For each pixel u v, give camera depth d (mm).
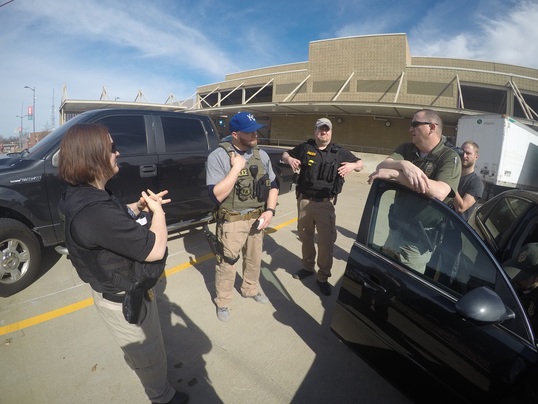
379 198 1933
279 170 5441
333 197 2918
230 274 2426
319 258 2965
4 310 2572
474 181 3025
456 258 1495
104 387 1853
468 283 1416
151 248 1203
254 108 20469
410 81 18234
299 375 1996
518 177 10367
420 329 1499
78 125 1170
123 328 1342
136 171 3342
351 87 19688
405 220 1763
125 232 1131
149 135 3529
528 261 1722
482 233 2355
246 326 2461
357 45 19328
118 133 3312
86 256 1170
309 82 21109
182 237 4340
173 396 1698
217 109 22859
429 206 1653
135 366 1470
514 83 16547
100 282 1232
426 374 1461
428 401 1452
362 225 1979
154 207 1313
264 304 2775
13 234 2699
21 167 2738
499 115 9008
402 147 2195
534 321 1451
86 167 1138
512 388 1145
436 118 1842
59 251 2803
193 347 2201
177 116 3861
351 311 1916
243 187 2244
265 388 1885
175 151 3725
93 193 1147
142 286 1251
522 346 1186
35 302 2689
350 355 2195
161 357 1532
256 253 2580
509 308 1260
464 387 1304
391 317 1651
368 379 1988
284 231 4824
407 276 1638
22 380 1884
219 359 2102
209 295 2895
